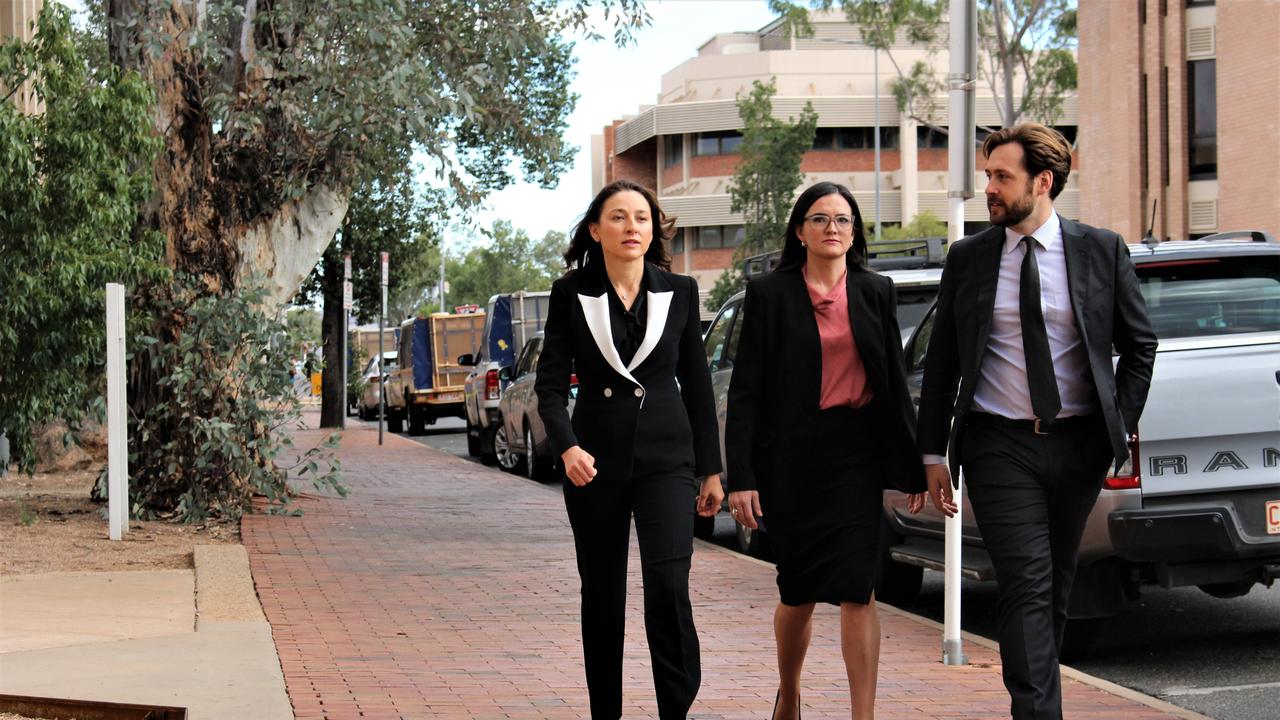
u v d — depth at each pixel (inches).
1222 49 1392.7
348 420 1724.9
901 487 202.5
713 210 2691.9
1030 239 192.4
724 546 497.4
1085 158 1646.2
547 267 4785.9
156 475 504.7
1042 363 189.2
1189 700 263.6
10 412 452.1
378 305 1259.8
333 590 361.7
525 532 496.4
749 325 205.8
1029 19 1721.2
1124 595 291.1
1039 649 186.4
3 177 423.8
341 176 566.6
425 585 373.4
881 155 2787.9
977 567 305.6
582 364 198.2
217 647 276.1
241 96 515.5
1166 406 278.4
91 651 270.8
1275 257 303.3
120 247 459.5
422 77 511.2
